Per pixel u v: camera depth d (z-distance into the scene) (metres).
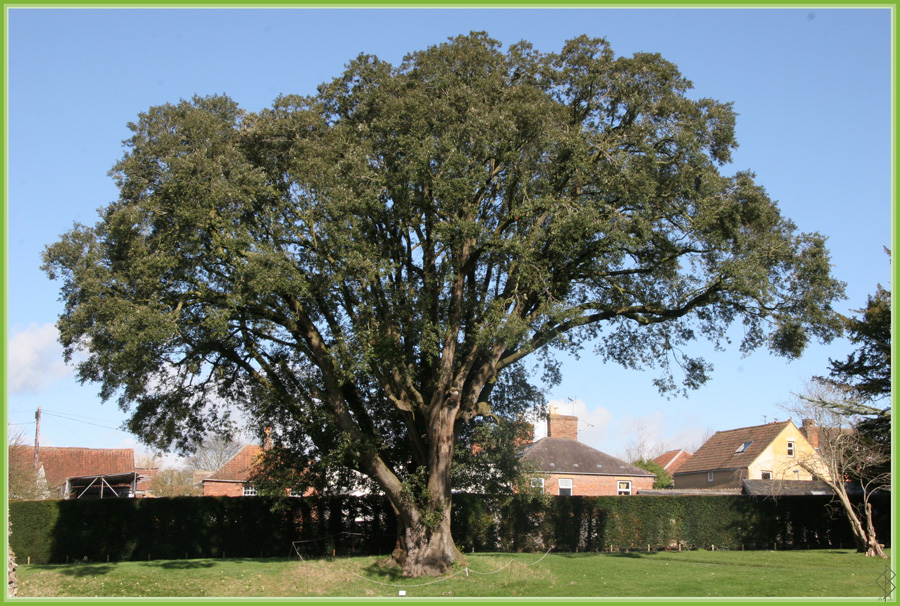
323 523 30.53
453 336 22.16
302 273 20.08
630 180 20.05
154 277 19.27
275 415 25.81
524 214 20.78
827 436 31.42
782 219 21.64
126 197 20.03
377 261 20.44
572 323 22.61
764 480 41.31
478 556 25.20
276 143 20.59
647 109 21.80
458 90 20.83
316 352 22.16
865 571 22.16
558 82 22.47
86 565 23.77
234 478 46.31
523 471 29.81
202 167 19.23
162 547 28.97
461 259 22.27
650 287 23.36
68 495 46.62
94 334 19.62
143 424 24.38
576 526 32.78
